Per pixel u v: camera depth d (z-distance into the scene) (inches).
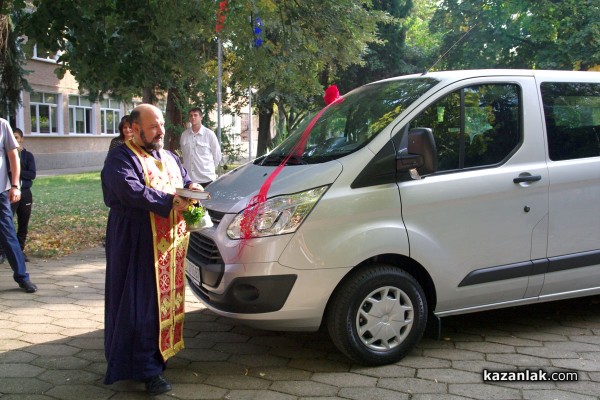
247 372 152.9
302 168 157.4
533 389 142.7
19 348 167.5
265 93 694.5
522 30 735.1
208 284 153.3
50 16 305.7
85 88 397.7
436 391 141.4
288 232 144.6
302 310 146.6
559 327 188.1
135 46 325.4
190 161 339.0
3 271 256.2
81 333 180.5
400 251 152.5
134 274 134.0
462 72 172.4
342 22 399.5
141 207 130.5
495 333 182.4
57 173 950.4
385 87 184.5
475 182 161.5
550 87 179.0
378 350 154.6
